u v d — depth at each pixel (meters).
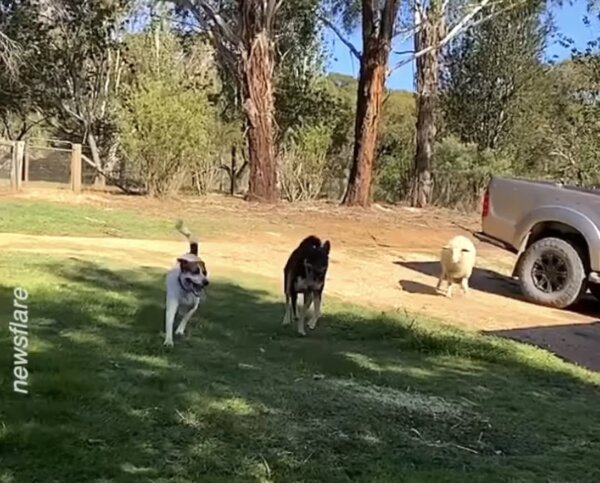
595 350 7.33
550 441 4.42
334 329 6.91
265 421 4.34
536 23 26.56
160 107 18.75
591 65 20.47
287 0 22.98
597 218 9.26
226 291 8.18
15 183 18.52
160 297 7.46
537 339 7.56
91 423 4.06
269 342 6.29
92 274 8.41
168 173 19.05
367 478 3.65
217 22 19.20
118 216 14.12
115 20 25.77
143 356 5.49
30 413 4.10
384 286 9.63
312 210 17.61
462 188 24.45
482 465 3.96
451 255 9.30
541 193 9.73
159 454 3.75
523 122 27.03
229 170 24.53
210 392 4.78
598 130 21.92
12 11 24.31
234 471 3.62
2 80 24.92
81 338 5.79
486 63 26.92
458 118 27.45
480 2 22.67
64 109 25.77
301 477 3.60
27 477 3.37
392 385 5.32
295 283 6.79
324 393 4.98
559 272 9.45
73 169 19.02
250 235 13.14
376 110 19.00
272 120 19.16
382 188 26.39
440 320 7.91
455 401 5.07
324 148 22.34
